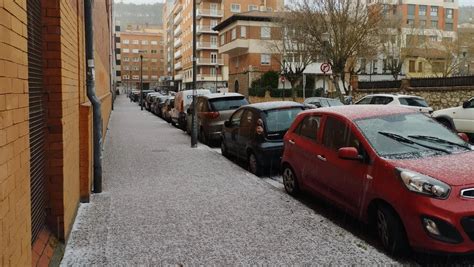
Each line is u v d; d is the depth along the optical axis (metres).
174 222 5.51
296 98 47.41
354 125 5.50
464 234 3.97
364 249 4.58
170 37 117.88
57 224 4.52
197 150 12.41
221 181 8.01
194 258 4.34
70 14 5.28
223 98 14.35
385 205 4.62
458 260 4.38
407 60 60.03
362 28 28.48
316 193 6.18
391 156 4.86
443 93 24.28
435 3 81.31
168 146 13.34
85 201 6.47
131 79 130.75
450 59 53.59
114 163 10.05
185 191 7.20
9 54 2.41
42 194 4.27
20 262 2.68
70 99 5.18
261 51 55.28
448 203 4.04
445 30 76.94
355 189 5.14
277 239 4.88
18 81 2.63
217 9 76.38
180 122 19.30
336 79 29.23
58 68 4.44
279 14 45.22
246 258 4.34
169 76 114.75
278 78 51.12
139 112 36.66
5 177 2.32
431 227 4.05
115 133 17.67
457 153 4.92
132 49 139.62
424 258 4.42
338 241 4.81
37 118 4.02
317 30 29.62
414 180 4.27
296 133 6.95
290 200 6.59
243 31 55.00
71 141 5.25
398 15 47.97
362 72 55.72
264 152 8.77
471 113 14.29
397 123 5.57
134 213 5.92
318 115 6.46
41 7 4.37
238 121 10.40
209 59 77.38
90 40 7.20
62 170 4.50
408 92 26.66
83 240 4.84
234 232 5.12
